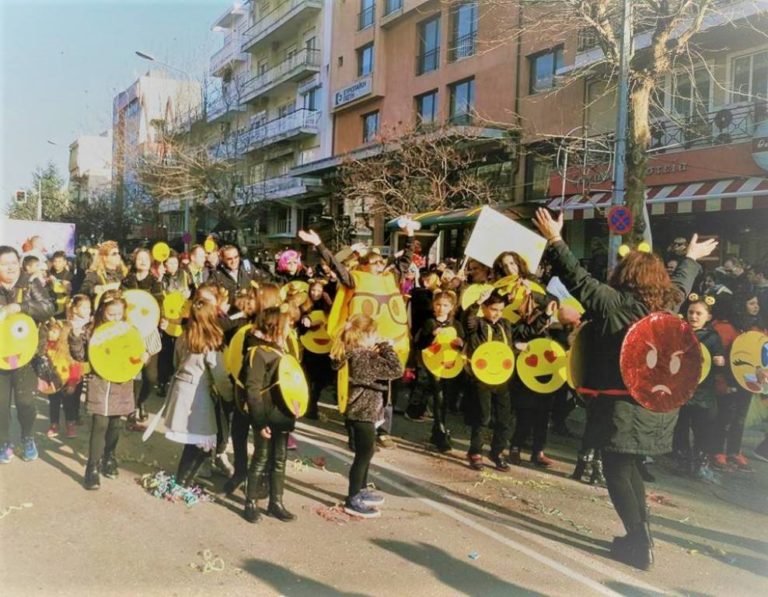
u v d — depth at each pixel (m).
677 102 16.56
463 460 6.76
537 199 20.33
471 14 23.38
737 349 6.75
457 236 16.33
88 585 3.67
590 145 17.78
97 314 5.49
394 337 6.93
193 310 5.23
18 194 33.28
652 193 15.84
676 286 4.72
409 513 5.13
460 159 20.34
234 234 35.56
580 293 4.46
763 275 10.69
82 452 6.34
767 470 6.99
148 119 35.69
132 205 41.09
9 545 4.14
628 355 4.18
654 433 4.27
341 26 30.89
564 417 8.03
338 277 6.39
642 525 4.39
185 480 5.32
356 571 4.04
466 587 3.91
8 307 5.68
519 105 21.14
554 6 13.87
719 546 4.80
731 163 14.73
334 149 31.83
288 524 4.76
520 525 5.00
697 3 12.16
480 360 6.33
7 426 5.83
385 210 21.09
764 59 15.02
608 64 15.07
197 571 3.93
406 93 26.69
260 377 4.72
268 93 36.50
